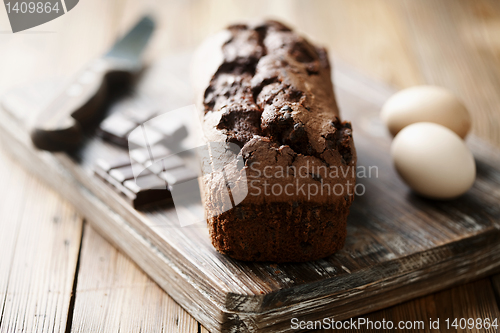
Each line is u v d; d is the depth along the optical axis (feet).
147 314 1.88
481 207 2.04
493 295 1.95
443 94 2.15
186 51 2.68
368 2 3.15
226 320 1.79
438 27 2.93
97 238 2.08
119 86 2.44
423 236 1.94
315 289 1.82
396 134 2.17
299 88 1.92
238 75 2.04
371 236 1.94
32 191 2.21
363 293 1.86
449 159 1.99
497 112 2.48
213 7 3.06
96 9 2.96
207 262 1.85
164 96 2.42
